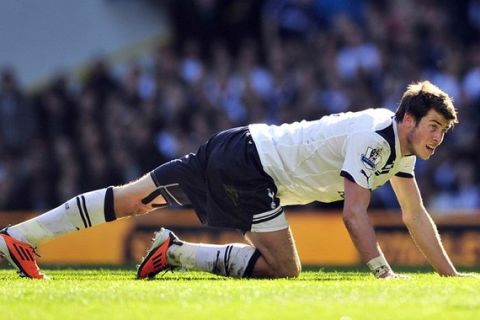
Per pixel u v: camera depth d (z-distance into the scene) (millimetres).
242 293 11539
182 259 15320
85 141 37000
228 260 15094
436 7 35688
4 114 38125
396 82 33938
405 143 14312
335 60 34812
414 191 15539
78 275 16859
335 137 14672
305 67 35312
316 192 15234
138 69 37438
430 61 34438
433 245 15703
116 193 15578
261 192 14992
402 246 26828
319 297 11148
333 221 28109
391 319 9555
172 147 35094
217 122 35094
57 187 37000
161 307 10422
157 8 40656
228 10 39375
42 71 41438
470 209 32188
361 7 37031
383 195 31453
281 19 37438
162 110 35750
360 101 33531
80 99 38562
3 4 41625
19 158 37844
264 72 36188
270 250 14992
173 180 15578
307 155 14883
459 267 22891
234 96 35469
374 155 14234
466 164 32531
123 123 36375
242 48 38375
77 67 41344
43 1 41469
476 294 11508
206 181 15391
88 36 41438
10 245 15180
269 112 34844
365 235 14094
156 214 28156
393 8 36094
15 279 14844
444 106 14039
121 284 13141
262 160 15000
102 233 28641
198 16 39875
